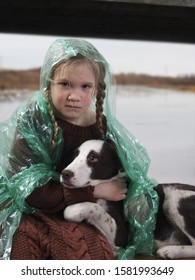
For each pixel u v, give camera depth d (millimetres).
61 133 1270
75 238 1113
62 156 1298
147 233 1303
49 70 1271
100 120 1308
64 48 1260
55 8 1536
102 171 1250
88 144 1265
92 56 1272
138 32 1693
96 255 1110
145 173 1312
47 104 1272
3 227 1222
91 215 1200
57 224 1160
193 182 1931
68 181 1187
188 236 1336
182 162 2000
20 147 1252
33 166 1226
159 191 1379
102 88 1312
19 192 1195
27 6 1523
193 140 2070
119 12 1559
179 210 1330
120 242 1269
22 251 1114
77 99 1235
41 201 1205
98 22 1619
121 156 1280
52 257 1124
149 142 2033
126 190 1301
